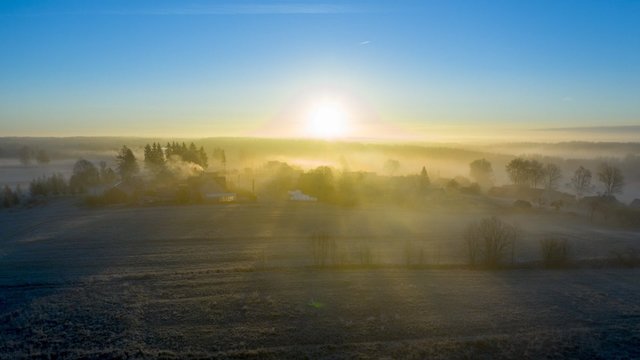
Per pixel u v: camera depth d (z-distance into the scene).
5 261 43.31
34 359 25.53
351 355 25.81
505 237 43.66
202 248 47.88
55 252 46.38
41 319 30.41
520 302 33.66
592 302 33.81
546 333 28.67
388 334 28.38
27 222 61.28
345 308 32.19
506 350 26.56
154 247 48.28
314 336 28.05
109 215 65.44
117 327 29.23
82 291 35.25
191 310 31.70
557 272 41.28
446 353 26.17
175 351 26.27
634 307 32.97
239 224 59.56
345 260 43.25
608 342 27.53
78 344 27.14
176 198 77.06
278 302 33.06
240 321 30.03
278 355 25.81
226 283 36.97
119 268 41.09
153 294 34.59
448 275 39.75
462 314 31.39
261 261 43.22
